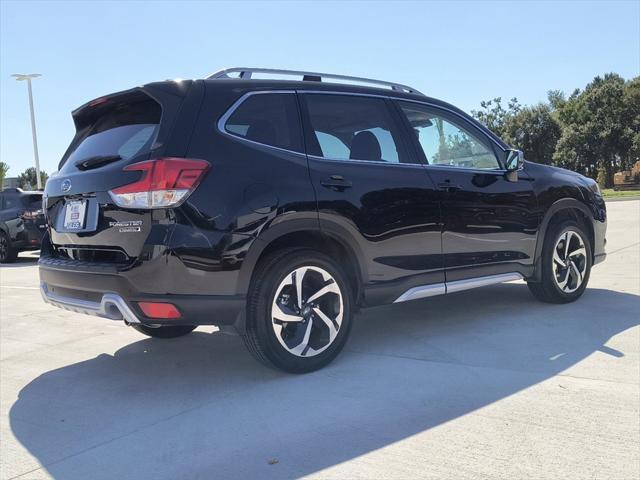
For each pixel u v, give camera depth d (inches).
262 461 106.3
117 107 158.6
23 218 520.4
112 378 158.4
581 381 137.7
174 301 130.9
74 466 108.4
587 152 2165.4
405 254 165.8
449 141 189.3
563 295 212.8
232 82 149.6
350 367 154.3
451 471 99.7
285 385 143.3
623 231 477.1
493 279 190.4
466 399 130.0
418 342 175.5
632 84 2113.7
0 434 124.1
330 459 106.0
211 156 136.3
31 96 1170.6
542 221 203.6
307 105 159.0
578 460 101.8
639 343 164.6
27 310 266.5
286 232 142.7
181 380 153.4
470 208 181.3
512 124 2460.6
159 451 112.4
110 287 136.3
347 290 154.7
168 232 129.5
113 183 137.1
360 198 155.9
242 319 139.8
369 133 168.6
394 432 115.4
